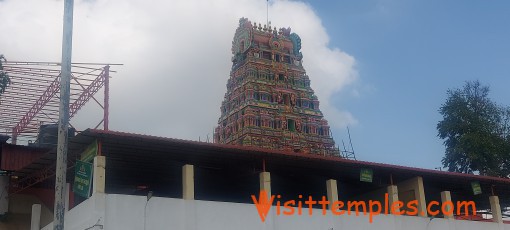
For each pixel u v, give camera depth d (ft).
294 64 226.58
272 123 208.85
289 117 213.46
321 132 219.82
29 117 107.34
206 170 89.71
